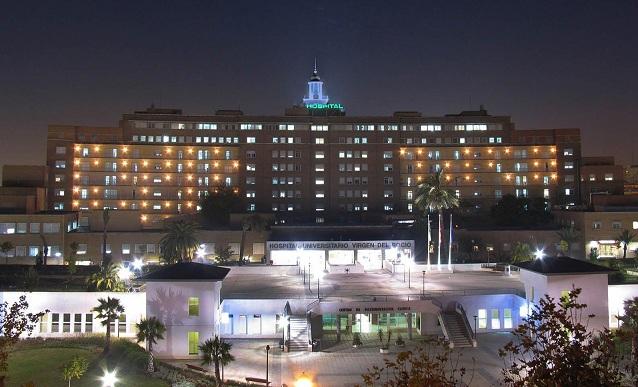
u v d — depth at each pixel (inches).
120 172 6653.5
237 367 2271.2
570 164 6968.5
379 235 5187.0
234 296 2807.6
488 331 2746.1
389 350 2488.9
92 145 6619.1
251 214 5438.0
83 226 5187.0
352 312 2610.7
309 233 5315.0
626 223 4980.3
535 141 7057.1
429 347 2490.2
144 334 2206.0
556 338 845.2
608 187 6796.3
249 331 2696.9
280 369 2241.6
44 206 6195.9
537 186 6939.0
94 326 2608.3
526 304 2610.7
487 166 6963.6
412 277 3550.7
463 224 5718.5
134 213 4975.4
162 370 2187.5
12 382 1984.5
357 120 6904.5
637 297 2385.6
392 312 2623.0
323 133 6860.2
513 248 4704.7
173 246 3651.6
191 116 6830.7
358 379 2118.6
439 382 987.3
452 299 2751.0
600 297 2415.1
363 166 6850.4
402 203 6860.2
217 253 4493.1
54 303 2608.3
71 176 6555.1
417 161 6929.1
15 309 1790.1
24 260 4675.2
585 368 796.6
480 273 3730.3
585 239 4975.4
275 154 6806.1
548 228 5246.1
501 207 5777.6
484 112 7258.9
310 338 2514.8
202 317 2413.9
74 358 1961.1
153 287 2418.8
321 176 6820.9
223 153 6806.1
